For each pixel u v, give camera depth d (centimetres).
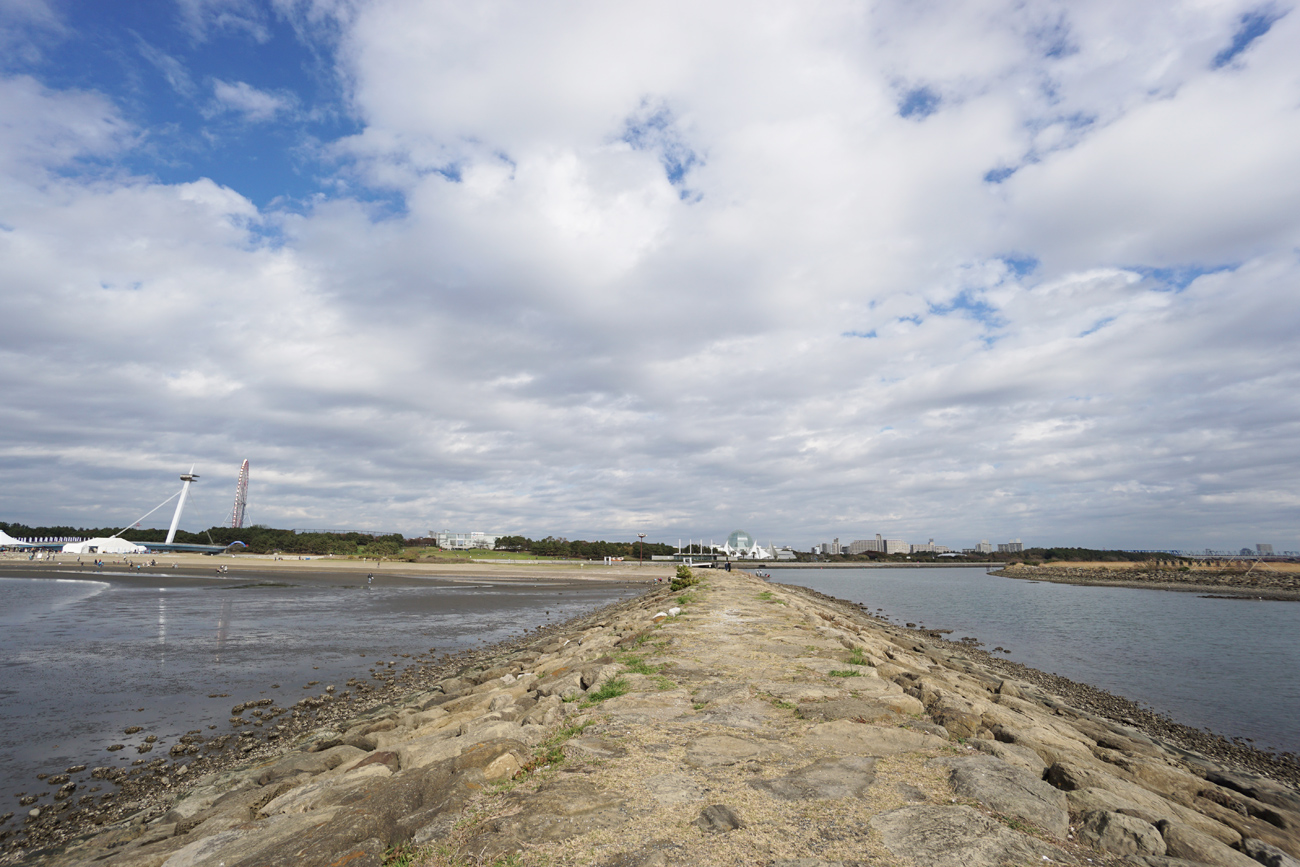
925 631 3897
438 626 3453
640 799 595
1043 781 646
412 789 614
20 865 885
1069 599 6731
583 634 2567
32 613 3644
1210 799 841
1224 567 10531
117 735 1483
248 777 1082
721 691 1053
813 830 530
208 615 3653
